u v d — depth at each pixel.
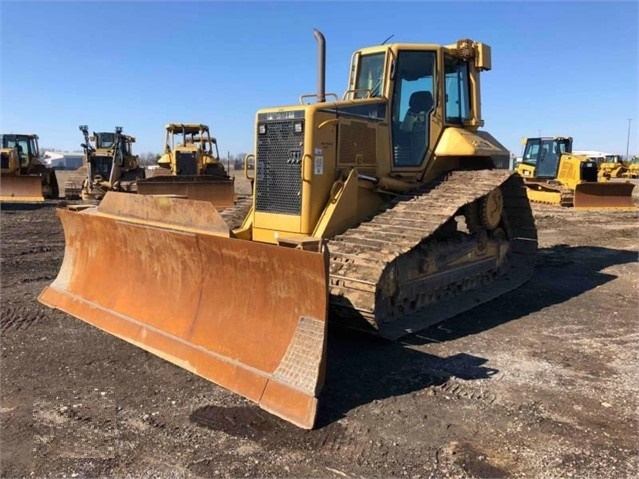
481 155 7.34
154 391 4.62
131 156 25.56
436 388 4.74
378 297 5.79
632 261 10.70
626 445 3.81
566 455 3.68
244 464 3.57
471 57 7.93
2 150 23.23
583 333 6.28
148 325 5.65
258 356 4.63
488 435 3.95
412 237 5.80
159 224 5.87
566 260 10.80
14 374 4.96
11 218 16.56
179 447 3.77
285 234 6.43
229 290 5.08
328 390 4.69
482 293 7.84
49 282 8.34
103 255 6.60
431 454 3.70
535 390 4.71
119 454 3.68
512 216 9.09
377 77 7.31
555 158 25.50
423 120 7.50
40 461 3.59
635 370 5.16
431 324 6.36
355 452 3.72
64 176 54.66
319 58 6.87
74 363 5.21
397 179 7.21
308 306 4.41
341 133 6.48
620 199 21.00
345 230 6.41
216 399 4.48
